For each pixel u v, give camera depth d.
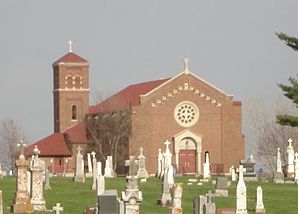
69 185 130.00
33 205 95.88
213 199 90.06
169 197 103.00
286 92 109.75
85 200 107.19
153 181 141.25
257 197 99.50
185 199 109.06
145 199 109.31
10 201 102.88
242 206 93.88
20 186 94.50
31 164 97.56
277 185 132.12
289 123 109.25
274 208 103.56
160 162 156.12
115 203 76.00
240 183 94.06
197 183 137.00
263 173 163.88
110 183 132.25
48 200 106.81
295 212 101.12
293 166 159.75
